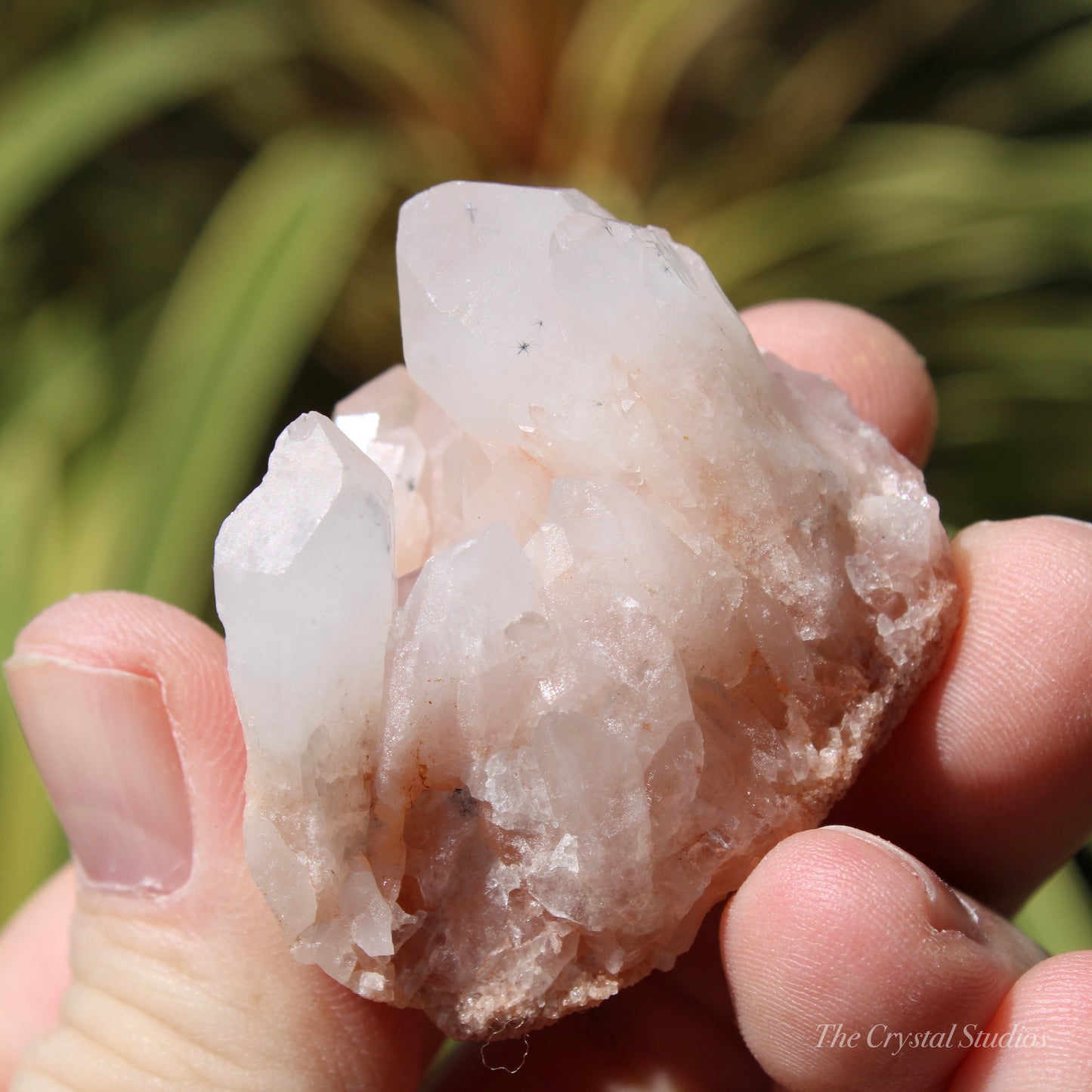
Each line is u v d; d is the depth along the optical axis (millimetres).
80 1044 208
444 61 332
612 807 197
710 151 361
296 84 344
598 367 203
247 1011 208
